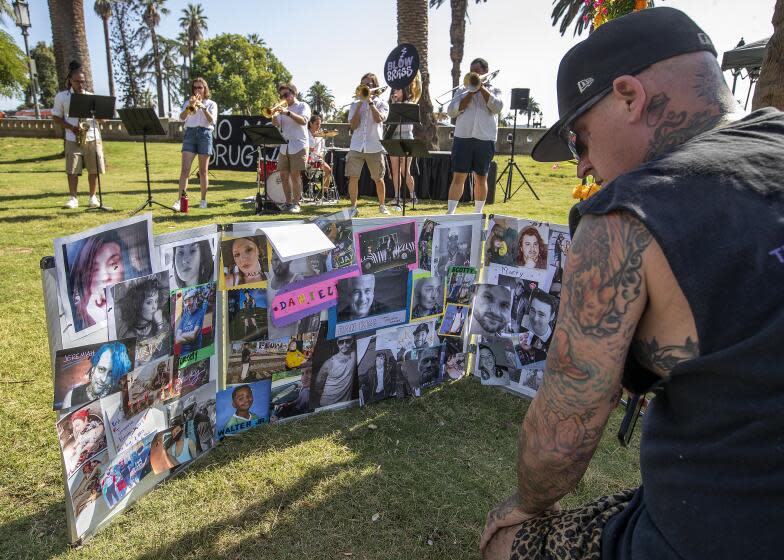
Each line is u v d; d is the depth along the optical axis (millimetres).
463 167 6672
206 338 2195
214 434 2324
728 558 833
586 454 1032
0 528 1870
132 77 56656
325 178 9586
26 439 2340
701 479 866
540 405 1050
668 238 799
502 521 1307
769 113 950
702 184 823
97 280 1741
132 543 1827
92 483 1823
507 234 2793
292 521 1944
